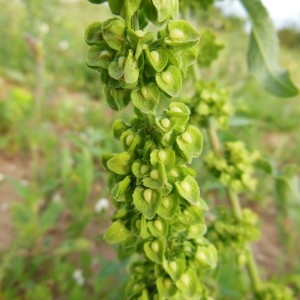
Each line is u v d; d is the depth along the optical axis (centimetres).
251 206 24
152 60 5
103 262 13
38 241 17
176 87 5
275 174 10
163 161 5
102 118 26
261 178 24
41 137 20
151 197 5
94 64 5
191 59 5
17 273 15
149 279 6
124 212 6
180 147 5
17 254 16
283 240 20
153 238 6
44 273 16
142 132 5
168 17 5
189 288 6
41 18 37
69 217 19
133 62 5
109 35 5
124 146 5
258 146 27
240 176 10
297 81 38
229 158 10
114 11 5
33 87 30
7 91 28
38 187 18
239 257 10
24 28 35
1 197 20
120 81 5
